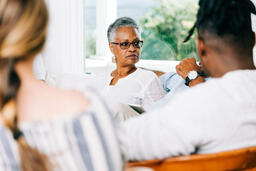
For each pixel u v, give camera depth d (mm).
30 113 612
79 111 620
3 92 586
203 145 797
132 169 769
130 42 1738
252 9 851
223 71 864
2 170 663
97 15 3357
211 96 775
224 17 821
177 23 2941
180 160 760
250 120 787
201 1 880
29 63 630
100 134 630
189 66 1522
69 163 623
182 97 782
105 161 638
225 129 770
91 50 3455
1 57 576
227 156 767
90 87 673
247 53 855
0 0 576
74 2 3021
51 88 640
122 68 1809
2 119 615
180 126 750
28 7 586
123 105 1404
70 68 3072
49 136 606
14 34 569
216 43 844
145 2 3104
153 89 1741
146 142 796
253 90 811
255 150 791
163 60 3098
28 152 616
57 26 2945
